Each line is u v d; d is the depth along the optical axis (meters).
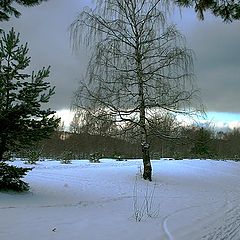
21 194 10.71
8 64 10.48
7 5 10.67
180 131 19.48
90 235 6.71
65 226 7.28
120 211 9.55
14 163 25.55
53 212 8.65
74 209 9.34
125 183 16.89
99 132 19.02
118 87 18.30
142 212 9.52
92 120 18.67
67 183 14.82
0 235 6.30
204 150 42.38
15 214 8.05
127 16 18.78
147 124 18.92
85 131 19.14
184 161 31.27
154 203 11.55
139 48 18.58
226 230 7.85
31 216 7.99
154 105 18.52
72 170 21.00
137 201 11.79
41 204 9.55
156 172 22.44
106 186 15.22
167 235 7.02
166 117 18.97
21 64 10.51
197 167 27.98
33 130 10.72
